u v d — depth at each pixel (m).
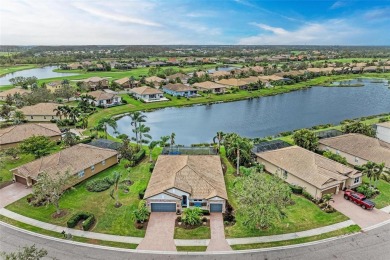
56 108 88.69
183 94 124.56
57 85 129.50
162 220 39.03
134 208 41.56
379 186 48.03
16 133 64.69
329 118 94.75
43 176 39.78
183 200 41.22
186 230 36.91
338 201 43.38
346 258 31.89
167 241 34.84
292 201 43.06
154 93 117.12
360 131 66.44
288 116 97.81
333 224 37.88
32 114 85.56
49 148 57.84
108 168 55.03
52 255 32.44
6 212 40.53
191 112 103.69
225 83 144.12
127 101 113.56
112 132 80.38
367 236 35.47
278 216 35.41
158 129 84.31
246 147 53.12
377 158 53.16
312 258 31.92
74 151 52.78
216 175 46.88
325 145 61.44
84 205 42.47
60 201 43.41
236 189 42.44
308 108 108.62
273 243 34.41
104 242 34.62
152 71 177.25
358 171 48.06
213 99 120.69
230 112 103.62
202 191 41.50
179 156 52.50
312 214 40.16
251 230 36.84
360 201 41.81
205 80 150.38
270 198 35.00
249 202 35.28
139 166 55.59
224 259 31.88
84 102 97.06
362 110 104.50
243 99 124.38
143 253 32.84
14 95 105.12
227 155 58.38
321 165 48.00
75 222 37.81
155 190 41.31
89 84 135.25
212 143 69.75
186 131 82.50
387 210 41.09
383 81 170.62
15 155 58.06
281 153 53.56
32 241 34.75
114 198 42.97
